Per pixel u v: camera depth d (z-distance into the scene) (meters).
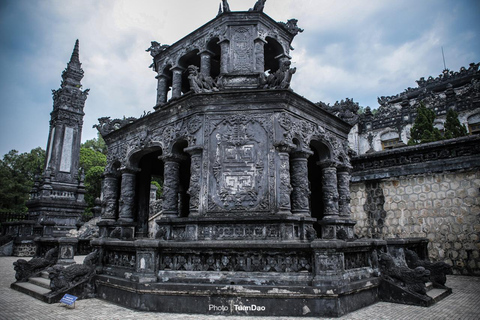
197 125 10.70
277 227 9.37
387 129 38.00
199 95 10.59
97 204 27.59
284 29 13.55
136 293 7.96
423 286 8.39
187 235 9.86
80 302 8.98
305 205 10.59
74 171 32.69
